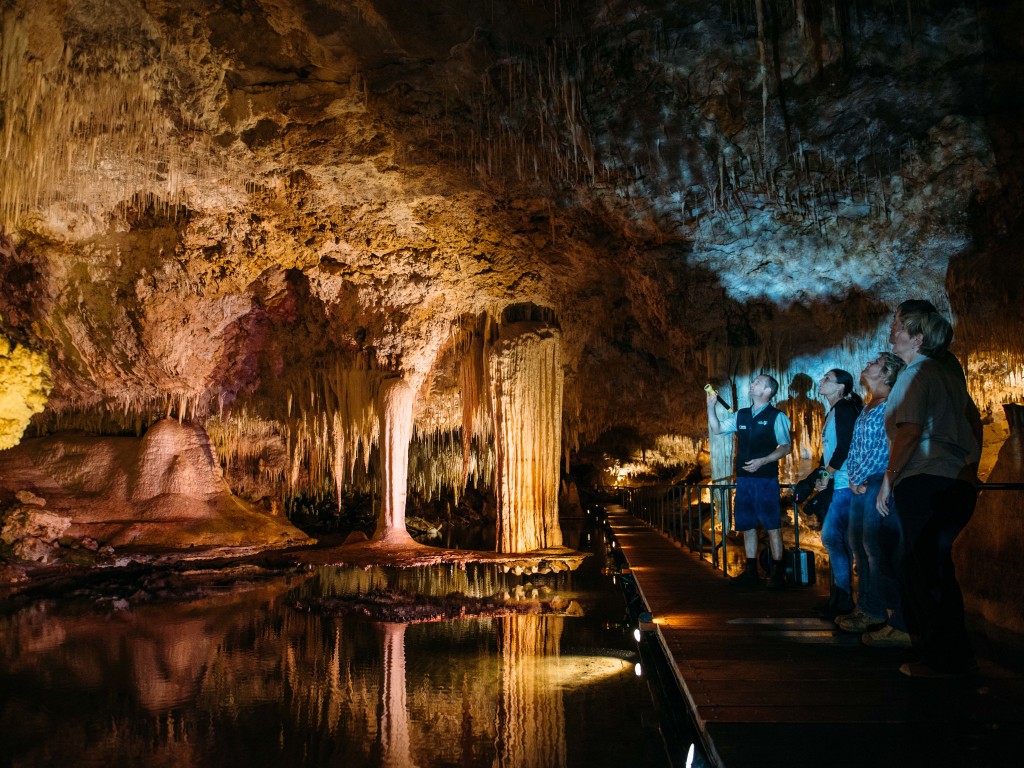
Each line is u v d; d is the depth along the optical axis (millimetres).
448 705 5172
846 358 11586
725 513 8500
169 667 6270
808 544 12922
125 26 7539
